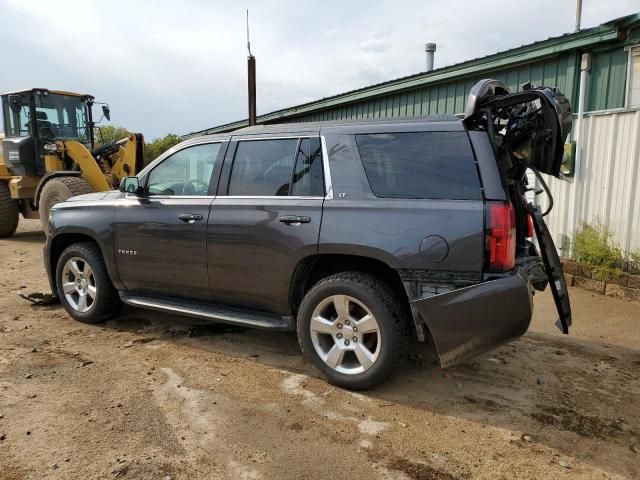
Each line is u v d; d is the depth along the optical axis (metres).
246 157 4.17
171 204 4.44
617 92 6.50
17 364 4.04
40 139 10.85
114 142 11.27
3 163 11.26
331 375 3.68
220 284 4.19
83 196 5.30
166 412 3.30
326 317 3.78
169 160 4.62
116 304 5.10
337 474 2.68
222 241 4.09
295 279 3.84
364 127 3.71
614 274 6.16
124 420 3.19
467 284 3.22
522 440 3.03
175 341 4.64
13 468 2.69
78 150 10.16
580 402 3.53
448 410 3.39
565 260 6.88
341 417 3.27
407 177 3.47
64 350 4.37
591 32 6.46
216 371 3.96
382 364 3.46
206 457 2.81
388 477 2.66
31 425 3.11
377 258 3.42
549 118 3.32
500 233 3.17
